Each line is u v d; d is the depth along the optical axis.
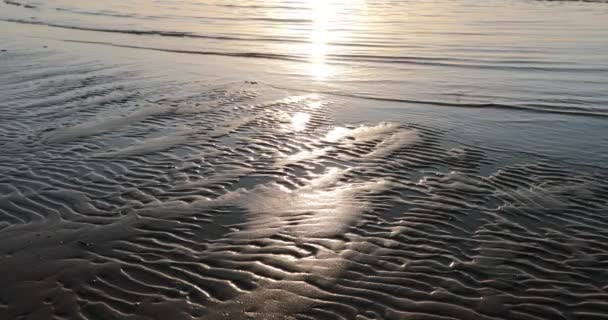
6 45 18.75
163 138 9.19
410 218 6.39
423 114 10.80
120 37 20.70
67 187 7.23
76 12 28.48
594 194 7.04
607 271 5.35
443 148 8.80
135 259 5.57
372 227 6.19
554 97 12.10
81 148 8.69
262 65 15.75
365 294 4.99
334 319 4.66
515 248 5.76
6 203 6.77
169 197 6.96
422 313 4.74
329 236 5.99
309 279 5.21
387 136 9.36
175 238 5.98
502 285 5.12
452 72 14.73
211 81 13.62
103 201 6.84
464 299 4.93
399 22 24.75
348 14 27.88
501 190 7.18
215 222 6.33
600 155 8.51
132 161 8.14
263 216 6.46
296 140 9.12
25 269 5.39
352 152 8.57
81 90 12.57
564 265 5.45
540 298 4.95
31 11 28.97
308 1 35.34
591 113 10.86
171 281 5.20
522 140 9.23
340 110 11.04
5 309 4.81
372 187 7.25
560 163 8.16
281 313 4.74
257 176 7.63
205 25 23.94
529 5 32.06
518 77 14.05
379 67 15.44
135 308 4.81
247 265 5.45
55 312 4.77
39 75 14.23
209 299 4.93
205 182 7.41
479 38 19.89
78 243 5.87
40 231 6.11
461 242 5.88
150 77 14.02
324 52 17.67
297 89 12.84
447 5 32.62
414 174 7.71
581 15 26.61
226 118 10.36
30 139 9.12
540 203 6.79
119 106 11.21
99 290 5.07
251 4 32.94
